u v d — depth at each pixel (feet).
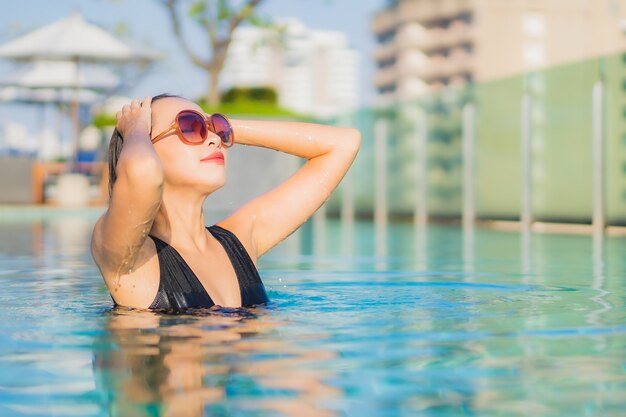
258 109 61.93
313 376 5.87
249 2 71.87
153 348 6.93
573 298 10.46
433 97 41.68
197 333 7.64
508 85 36.22
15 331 7.87
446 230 33.63
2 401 5.26
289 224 10.59
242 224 10.33
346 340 7.27
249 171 56.65
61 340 7.35
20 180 57.82
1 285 12.39
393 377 5.84
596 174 31.27
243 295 9.61
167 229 9.47
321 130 10.83
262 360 6.42
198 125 9.32
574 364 6.24
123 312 8.98
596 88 31.24
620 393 5.38
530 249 21.68
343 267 16.05
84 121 73.56
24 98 73.26
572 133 32.48
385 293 11.07
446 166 40.78
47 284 12.55
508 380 5.74
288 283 12.55
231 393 5.42
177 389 5.52
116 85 65.05
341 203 50.19
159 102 9.67
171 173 9.34
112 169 9.54
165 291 9.14
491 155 37.50
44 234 28.76
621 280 13.01
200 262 9.46
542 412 4.96
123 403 5.19
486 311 9.19
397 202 44.88
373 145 47.16
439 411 4.99
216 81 72.02
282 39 74.59
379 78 150.51
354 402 5.18
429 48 147.43
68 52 58.59
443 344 7.07
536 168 34.60
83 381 5.77
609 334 7.56
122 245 8.77
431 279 13.29
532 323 8.28
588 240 25.70
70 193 55.88
